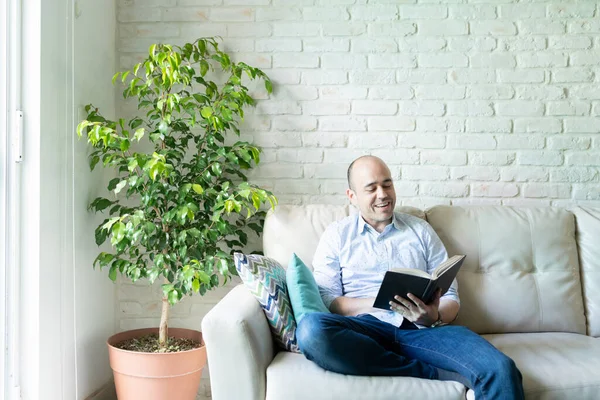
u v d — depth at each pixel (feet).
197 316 8.64
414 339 6.02
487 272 7.44
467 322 7.18
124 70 8.60
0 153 6.35
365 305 6.49
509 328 7.19
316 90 8.58
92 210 7.87
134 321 8.69
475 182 8.53
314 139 8.59
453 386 5.38
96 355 8.01
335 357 5.40
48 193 6.71
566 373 5.58
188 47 8.13
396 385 5.35
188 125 8.27
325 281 6.86
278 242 7.56
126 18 8.59
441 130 8.53
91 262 7.86
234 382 5.50
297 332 5.58
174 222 7.77
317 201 8.59
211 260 7.33
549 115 8.47
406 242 7.01
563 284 7.35
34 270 6.50
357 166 7.05
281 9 8.57
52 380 6.81
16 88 6.43
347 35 8.55
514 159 8.50
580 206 8.30
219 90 8.56
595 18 8.41
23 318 6.49
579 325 7.24
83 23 7.54
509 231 7.52
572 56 8.43
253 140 8.61
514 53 8.48
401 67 8.54
